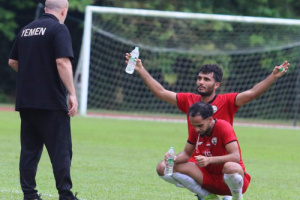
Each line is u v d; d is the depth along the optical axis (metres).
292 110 58.88
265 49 55.25
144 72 15.26
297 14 64.50
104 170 20.66
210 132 13.88
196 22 58.25
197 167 14.36
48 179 18.33
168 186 18.12
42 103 13.52
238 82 57.72
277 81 58.12
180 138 33.28
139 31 57.94
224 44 57.88
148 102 60.03
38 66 13.60
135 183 18.34
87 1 58.88
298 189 18.62
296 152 29.38
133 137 32.59
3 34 61.88
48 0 14.08
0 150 24.52
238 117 58.00
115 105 59.53
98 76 58.78
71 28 62.00
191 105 13.79
